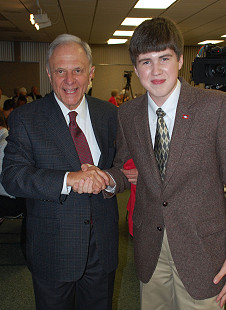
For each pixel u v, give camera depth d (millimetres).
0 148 2762
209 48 2281
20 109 1297
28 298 2303
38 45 11906
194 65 2271
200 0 5707
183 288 1218
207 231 1115
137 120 1226
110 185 1312
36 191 1175
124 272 2635
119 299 2268
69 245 1268
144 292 1328
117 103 8609
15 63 11859
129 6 6129
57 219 1264
